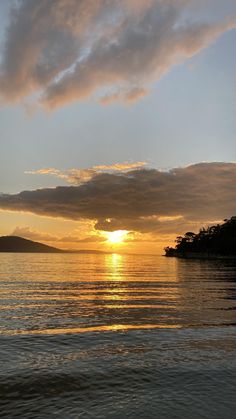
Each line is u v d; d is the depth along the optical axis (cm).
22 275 7588
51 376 1336
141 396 1167
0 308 2961
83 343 1814
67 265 14138
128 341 1855
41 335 1978
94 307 3092
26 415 1028
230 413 1055
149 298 3784
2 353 1620
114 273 9069
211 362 1509
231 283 5978
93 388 1230
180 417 1027
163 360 1534
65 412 1050
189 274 8844
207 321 2411
